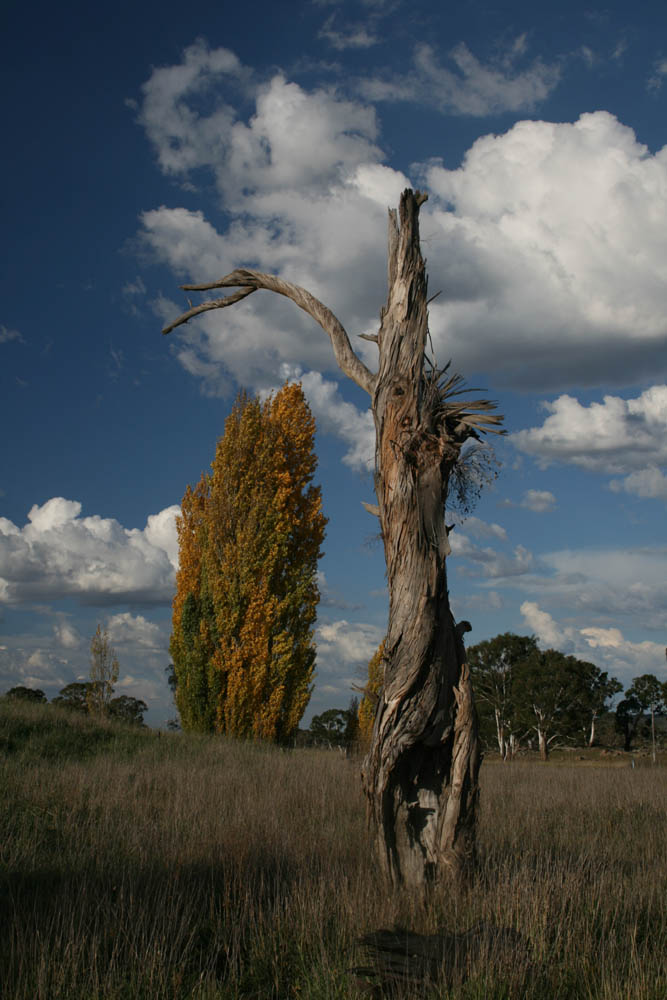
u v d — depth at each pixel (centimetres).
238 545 2384
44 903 539
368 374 761
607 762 5444
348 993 412
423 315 727
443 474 696
